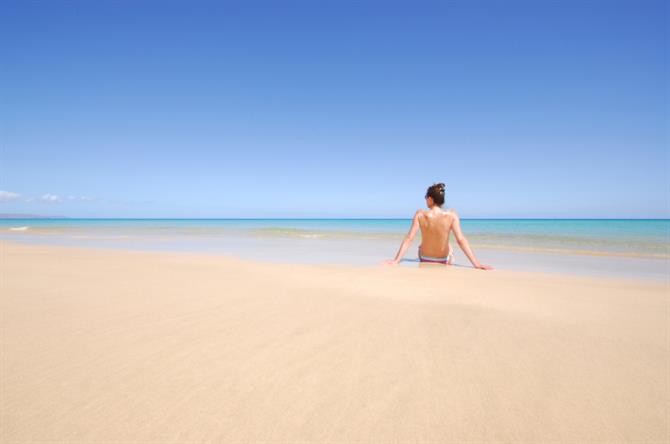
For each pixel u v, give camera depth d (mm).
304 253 8547
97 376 1635
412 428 1287
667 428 1296
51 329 2248
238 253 8500
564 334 2246
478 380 1644
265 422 1311
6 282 3727
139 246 10688
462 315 2629
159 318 2498
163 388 1536
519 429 1287
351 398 1482
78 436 1213
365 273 4492
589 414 1382
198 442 1194
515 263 6938
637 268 6176
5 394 1466
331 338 2146
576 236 15289
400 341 2109
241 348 1979
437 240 5590
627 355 1929
